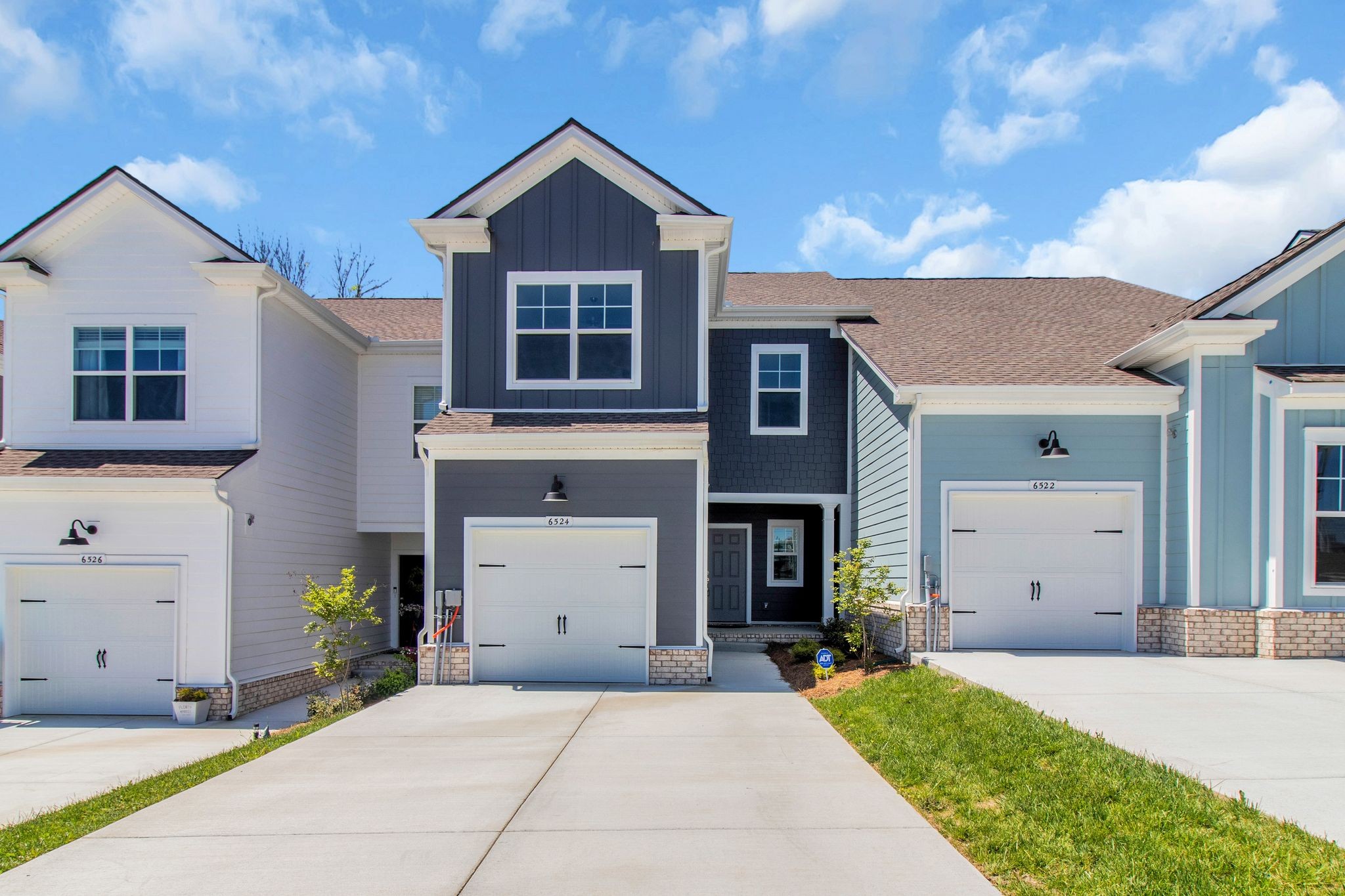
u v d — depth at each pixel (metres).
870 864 5.00
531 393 12.57
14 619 11.73
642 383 12.55
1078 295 17.77
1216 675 9.77
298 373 13.82
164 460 11.98
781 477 16.23
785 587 18.56
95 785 8.04
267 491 12.77
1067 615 12.02
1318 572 11.12
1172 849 4.82
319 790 6.68
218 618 11.62
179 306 12.65
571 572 11.84
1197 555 11.31
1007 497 12.09
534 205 12.74
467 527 11.82
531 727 8.97
